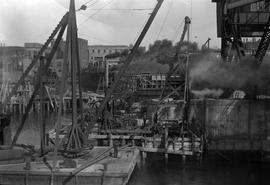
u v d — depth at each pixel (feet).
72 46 93.20
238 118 131.23
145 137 133.28
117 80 97.30
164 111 157.38
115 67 277.44
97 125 152.25
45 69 100.99
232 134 131.13
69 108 366.43
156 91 204.74
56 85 321.11
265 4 134.41
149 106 166.91
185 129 137.90
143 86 228.22
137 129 146.92
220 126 131.75
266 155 128.16
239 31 141.28
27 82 384.27
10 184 83.66
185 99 158.40
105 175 80.43
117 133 140.67
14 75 396.16
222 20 138.21
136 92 206.39
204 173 110.73
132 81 223.92
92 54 618.85
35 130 229.66
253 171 114.42
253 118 130.72
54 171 82.17
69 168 84.94
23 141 177.47
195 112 140.15
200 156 127.34
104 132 141.69
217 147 130.62
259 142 129.90
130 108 189.06
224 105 132.05
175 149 127.85
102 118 152.66
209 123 132.16
